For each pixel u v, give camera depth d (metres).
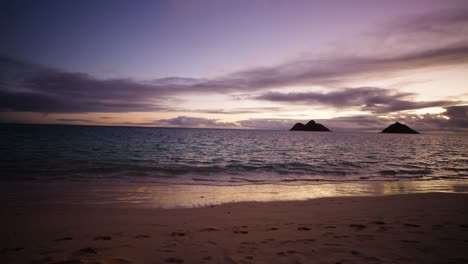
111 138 47.59
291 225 5.58
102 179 12.03
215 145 38.16
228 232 5.00
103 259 3.43
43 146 27.28
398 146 44.69
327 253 3.72
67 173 13.12
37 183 10.60
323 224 5.64
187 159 21.03
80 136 51.53
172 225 5.65
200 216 6.47
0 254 3.70
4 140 34.47
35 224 5.61
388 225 5.42
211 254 3.73
